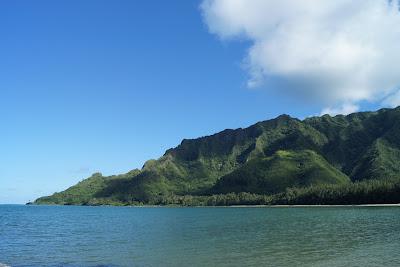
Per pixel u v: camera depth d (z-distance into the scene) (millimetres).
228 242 76250
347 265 48719
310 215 166000
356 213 167375
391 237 77125
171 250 66750
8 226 140125
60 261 58031
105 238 91188
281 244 70812
